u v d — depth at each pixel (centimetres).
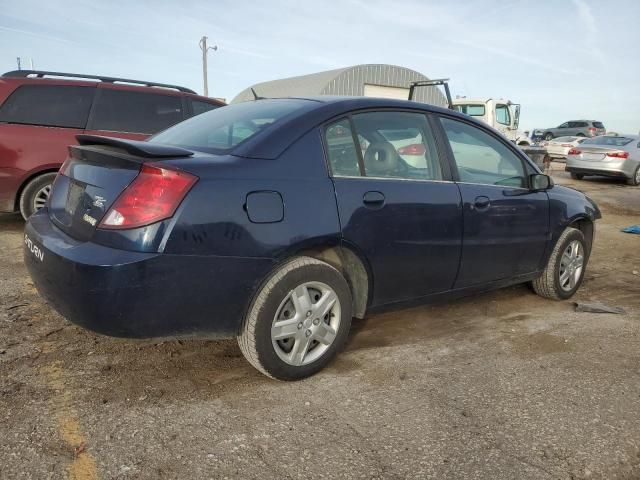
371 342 367
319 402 283
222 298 268
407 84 2839
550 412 280
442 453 244
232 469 227
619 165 1562
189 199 254
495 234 395
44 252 273
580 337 388
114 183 264
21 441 238
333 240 299
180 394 285
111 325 251
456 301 463
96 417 259
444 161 369
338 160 313
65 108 633
